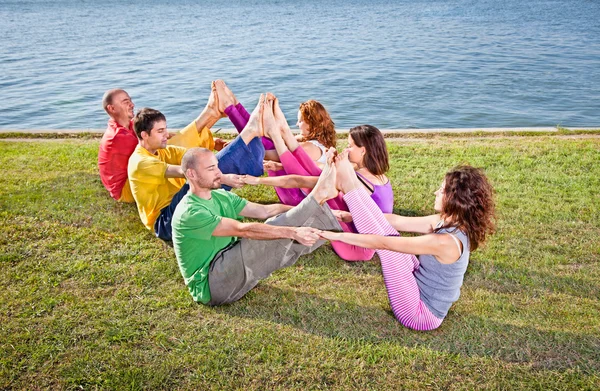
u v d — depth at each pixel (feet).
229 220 12.23
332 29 138.92
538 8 205.26
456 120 47.32
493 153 25.75
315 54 92.17
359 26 146.41
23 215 18.42
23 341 12.00
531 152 25.80
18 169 23.52
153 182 15.99
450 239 11.57
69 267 15.08
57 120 49.24
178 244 12.78
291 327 12.59
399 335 12.36
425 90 60.64
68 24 163.73
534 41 105.50
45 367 11.23
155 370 11.14
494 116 48.37
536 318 13.01
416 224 14.38
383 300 13.83
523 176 22.38
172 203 15.85
